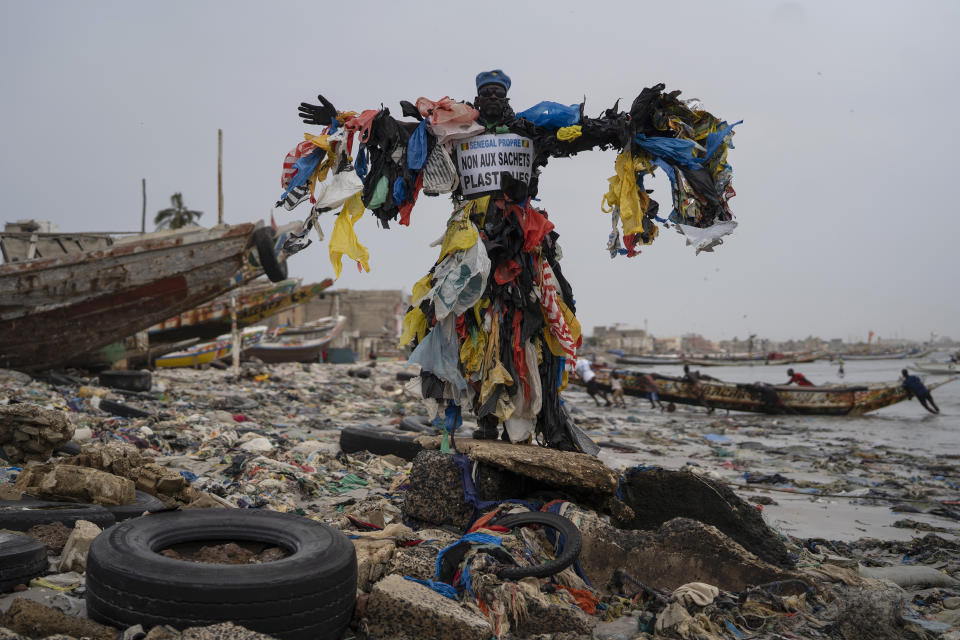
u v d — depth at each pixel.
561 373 5.05
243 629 2.87
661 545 4.25
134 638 2.93
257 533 3.80
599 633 3.57
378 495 6.36
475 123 4.82
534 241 4.79
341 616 3.29
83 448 5.23
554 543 4.23
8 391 11.97
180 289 16.55
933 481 10.83
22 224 22.03
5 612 3.19
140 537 3.49
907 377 23.80
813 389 23.64
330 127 4.75
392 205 4.77
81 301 16.09
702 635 3.53
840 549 6.13
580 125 4.90
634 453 13.16
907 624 3.92
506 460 4.50
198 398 16.22
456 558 3.94
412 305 4.95
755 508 4.92
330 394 20.50
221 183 20.14
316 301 72.31
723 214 5.03
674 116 4.97
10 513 4.26
